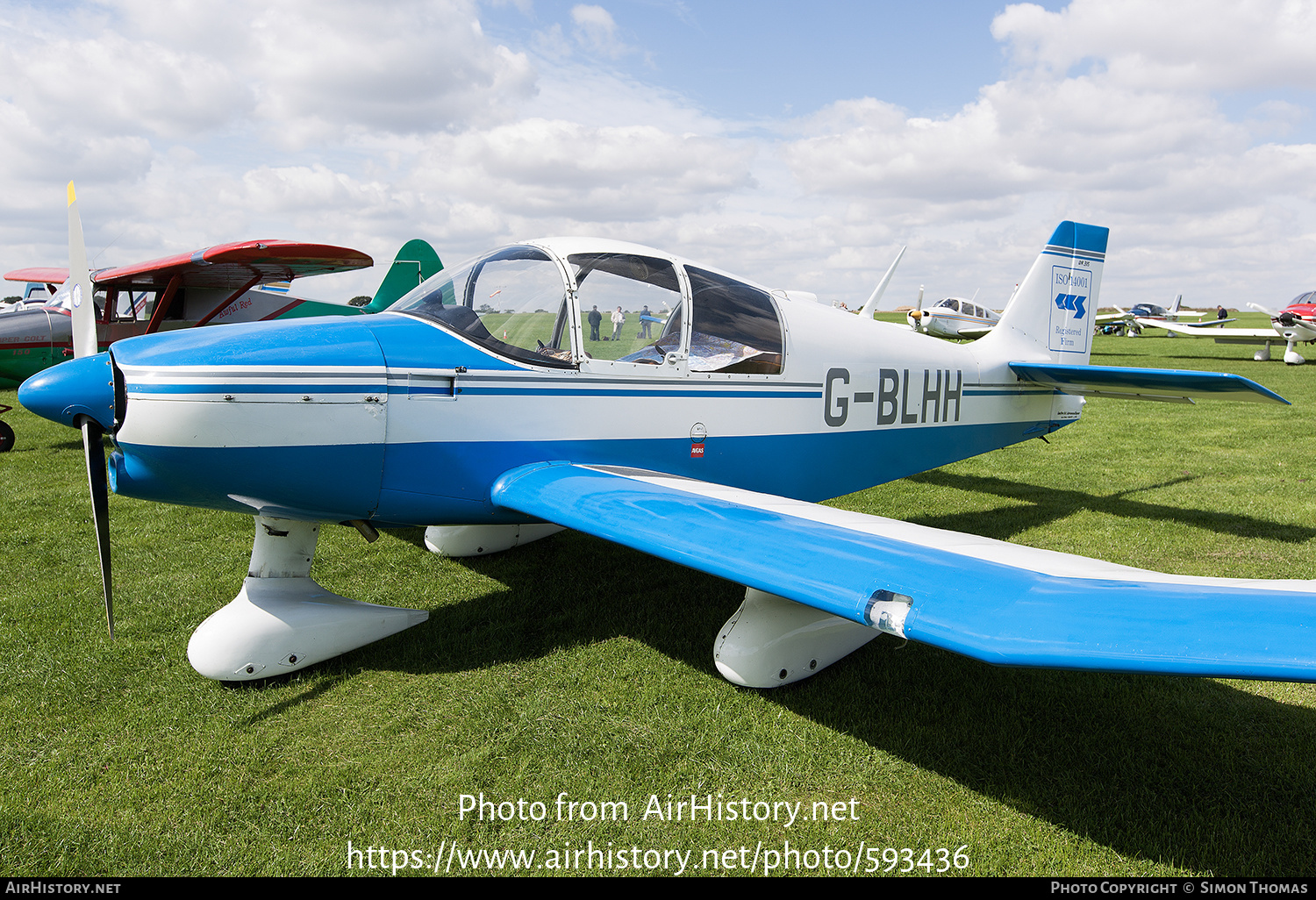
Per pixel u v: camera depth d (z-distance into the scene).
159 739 2.56
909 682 3.01
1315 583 1.91
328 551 4.63
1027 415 5.45
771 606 2.97
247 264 9.71
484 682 2.98
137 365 2.66
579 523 2.77
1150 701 2.84
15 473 6.76
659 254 3.73
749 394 3.88
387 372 2.98
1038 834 2.12
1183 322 45.19
